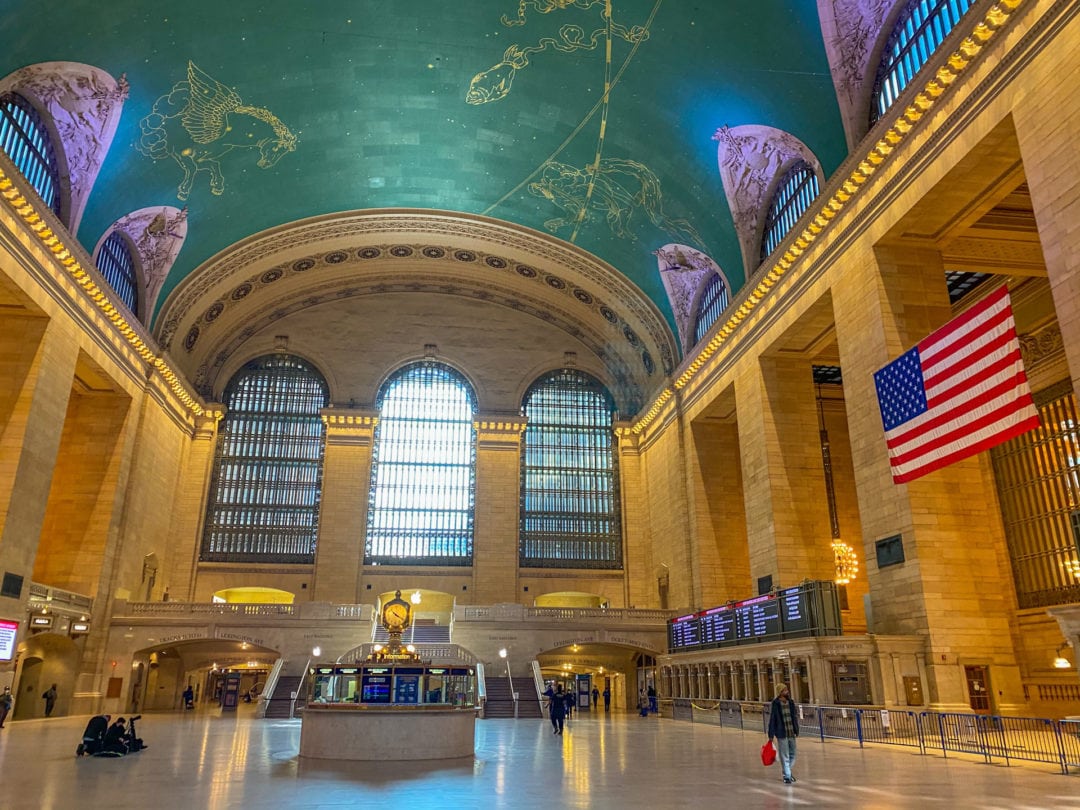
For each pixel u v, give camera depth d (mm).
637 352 40562
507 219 36781
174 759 12719
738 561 32125
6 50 20047
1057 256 14227
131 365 30484
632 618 31812
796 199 26125
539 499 41375
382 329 42688
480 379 42656
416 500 40500
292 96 27625
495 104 28969
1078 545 11461
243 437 40281
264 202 32969
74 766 11727
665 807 8094
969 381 15133
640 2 23125
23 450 22625
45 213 22344
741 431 28359
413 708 13062
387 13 24625
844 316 21781
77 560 28797
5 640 21844
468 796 8859
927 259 20516
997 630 17891
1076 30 14102
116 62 22906
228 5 23156
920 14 19484
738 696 23031
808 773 10945
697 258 32719
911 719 15883
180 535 37250
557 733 19016
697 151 27672
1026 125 15188
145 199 28297
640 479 41156
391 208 36344
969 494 18922
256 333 41625
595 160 30500
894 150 19641
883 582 19422
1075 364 13727
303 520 39219
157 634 29328
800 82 22578
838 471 34281
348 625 29922
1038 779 10125
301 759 12695
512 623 31234
